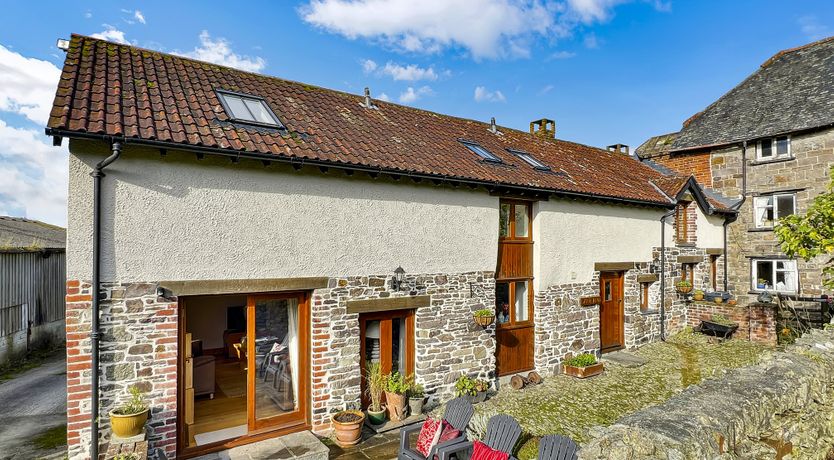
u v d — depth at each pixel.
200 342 10.15
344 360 7.67
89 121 5.68
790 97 16.38
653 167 18.70
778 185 15.73
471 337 9.30
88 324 5.67
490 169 9.79
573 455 4.88
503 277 10.25
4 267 12.20
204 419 7.47
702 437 3.69
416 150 9.28
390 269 8.21
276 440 6.93
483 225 9.52
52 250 14.28
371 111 11.09
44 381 11.05
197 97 7.73
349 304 7.70
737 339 13.95
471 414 6.46
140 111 6.45
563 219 11.26
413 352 8.68
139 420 5.64
